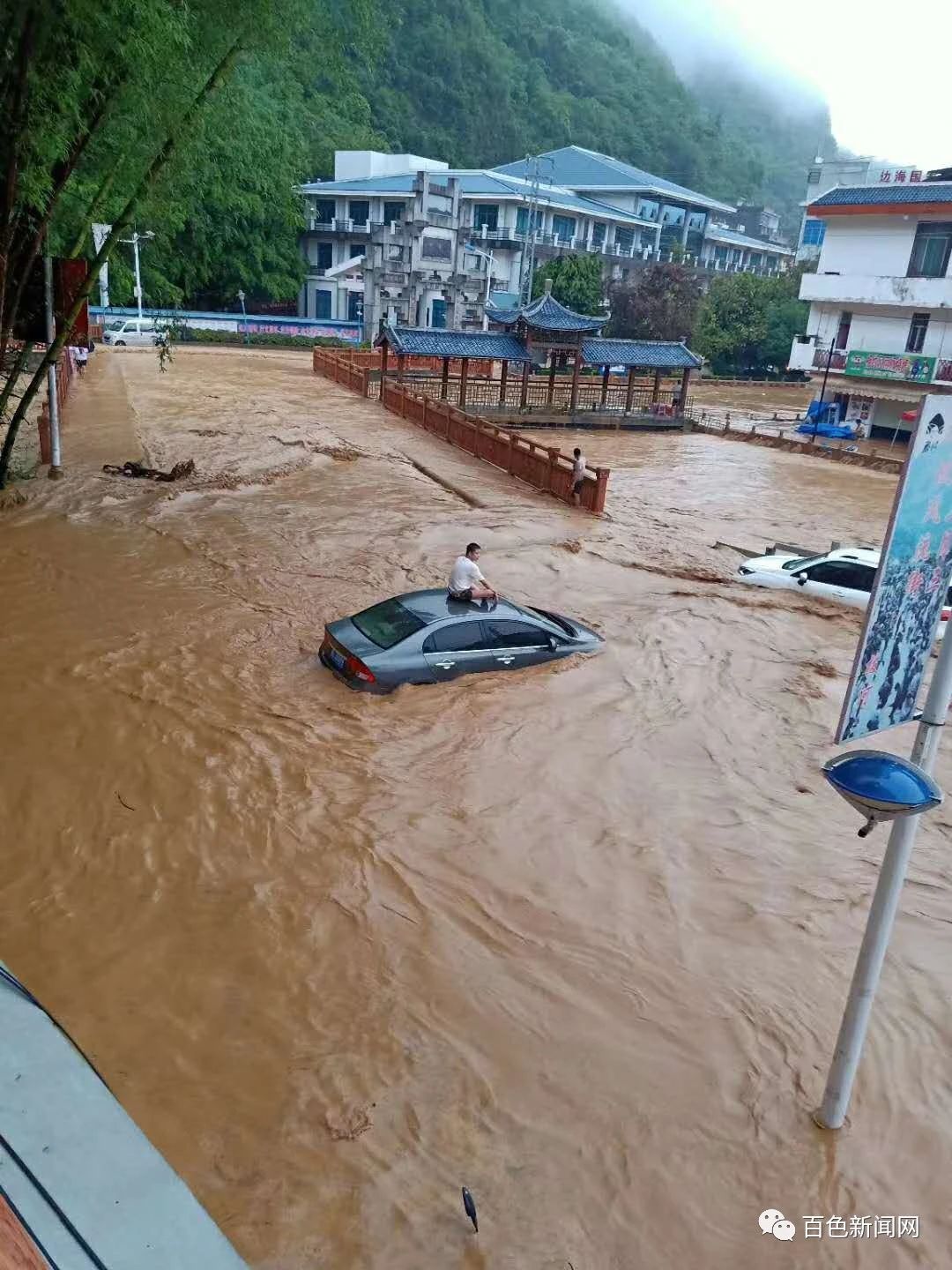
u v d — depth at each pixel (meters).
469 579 11.76
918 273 38.53
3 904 6.91
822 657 13.34
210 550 15.54
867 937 5.26
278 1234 4.73
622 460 32.38
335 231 68.88
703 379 63.38
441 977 6.62
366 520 18.52
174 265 59.00
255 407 32.97
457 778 9.11
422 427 31.69
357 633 10.89
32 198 15.51
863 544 21.20
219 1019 6.08
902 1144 5.67
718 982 6.82
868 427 42.16
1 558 14.20
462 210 66.69
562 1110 5.64
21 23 13.41
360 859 7.77
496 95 91.88
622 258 74.31
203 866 7.53
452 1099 5.64
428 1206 4.97
